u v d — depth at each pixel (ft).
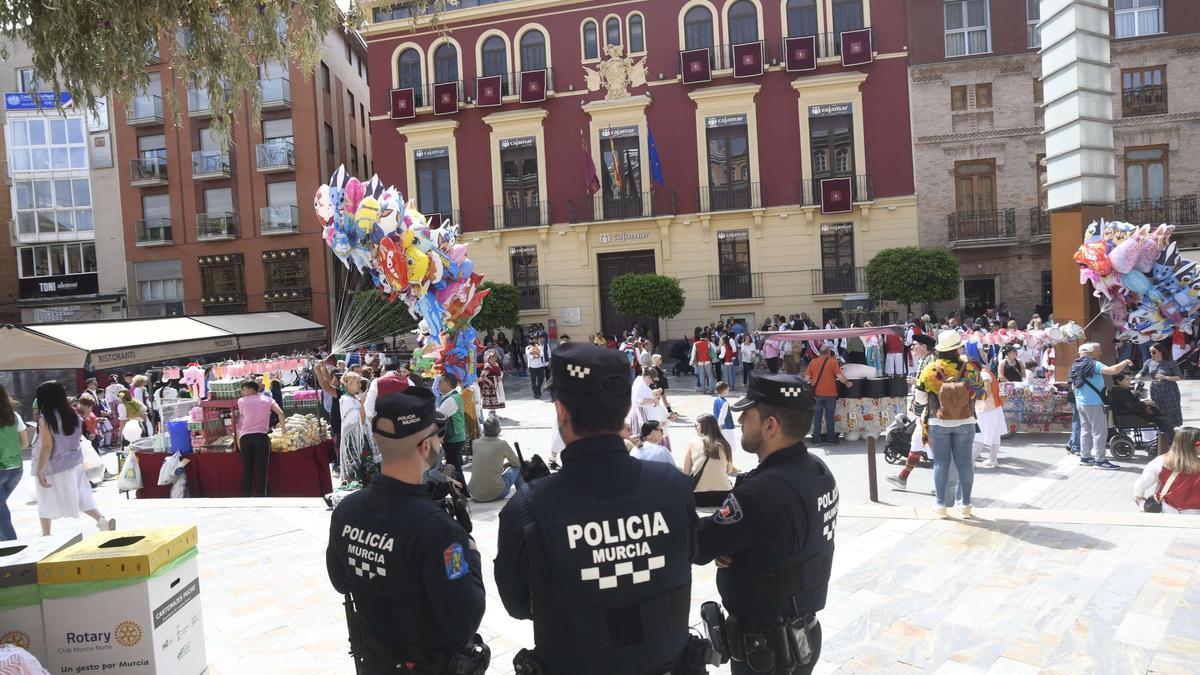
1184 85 83.46
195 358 82.17
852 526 22.12
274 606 18.12
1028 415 40.60
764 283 93.45
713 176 94.79
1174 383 33.55
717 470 24.79
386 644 8.43
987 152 87.71
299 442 35.12
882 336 45.93
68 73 22.59
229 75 25.25
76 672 10.18
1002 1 86.94
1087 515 21.83
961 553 19.38
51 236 118.42
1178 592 16.22
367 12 26.96
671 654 7.44
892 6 89.56
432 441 8.85
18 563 10.12
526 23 97.96
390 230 40.81
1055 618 15.34
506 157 99.35
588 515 7.12
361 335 49.57
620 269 98.53
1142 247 40.06
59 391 24.53
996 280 88.48
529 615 7.68
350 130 123.75
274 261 111.14
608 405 7.45
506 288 89.86
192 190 112.98
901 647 14.49
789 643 8.70
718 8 93.56
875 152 90.27
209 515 28.12
